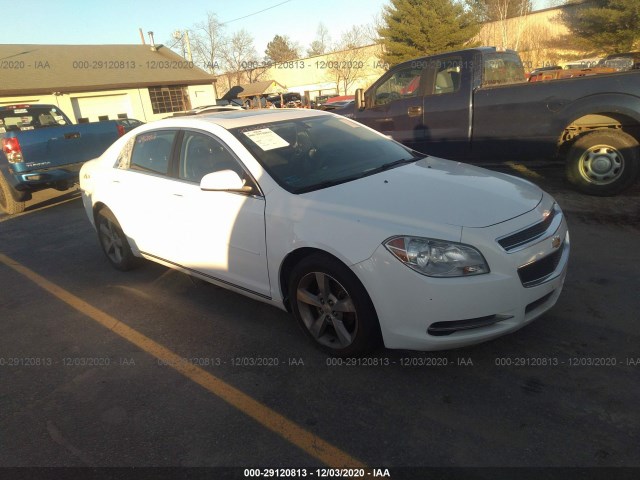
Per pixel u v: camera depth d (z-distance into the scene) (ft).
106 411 9.48
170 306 13.75
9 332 13.17
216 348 11.35
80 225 24.02
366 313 9.37
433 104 22.41
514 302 8.85
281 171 11.33
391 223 9.14
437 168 12.09
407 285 8.71
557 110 19.21
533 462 7.39
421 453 7.77
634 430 7.81
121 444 8.54
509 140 20.77
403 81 23.80
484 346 10.43
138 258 16.14
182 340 11.85
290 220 10.21
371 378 9.72
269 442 8.30
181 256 13.34
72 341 12.34
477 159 22.17
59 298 15.08
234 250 11.60
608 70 23.09
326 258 9.70
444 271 8.59
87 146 27.86
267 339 11.52
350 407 8.98
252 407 9.21
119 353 11.55
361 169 12.05
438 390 9.20
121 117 80.53
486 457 7.57
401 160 12.92
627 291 12.12
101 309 13.98
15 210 28.07
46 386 10.50
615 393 8.67
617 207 18.43
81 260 18.54
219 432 8.63
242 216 11.18
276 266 10.68
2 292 16.11
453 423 8.34
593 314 11.25
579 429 7.94
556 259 9.82
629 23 98.84
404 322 8.95
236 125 12.61
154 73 86.12
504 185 10.73
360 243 9.10
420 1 113.91
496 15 123.65
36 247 20.93
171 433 8.71
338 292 9.93
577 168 19.62
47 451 8.52
